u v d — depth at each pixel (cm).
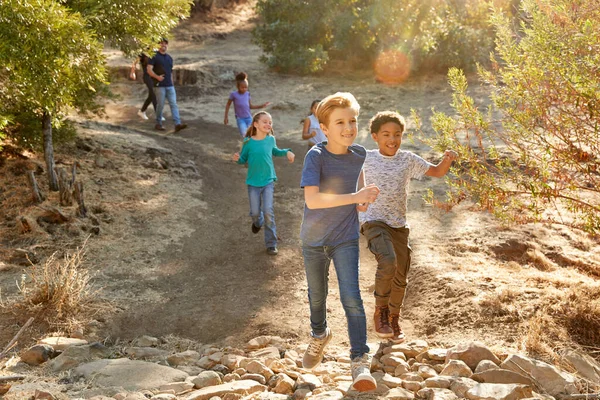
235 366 466
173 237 766
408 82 1761
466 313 511
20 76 639
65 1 743
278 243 771
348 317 376
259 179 731
